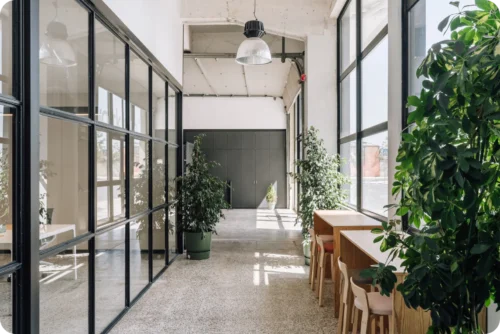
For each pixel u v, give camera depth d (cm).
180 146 704
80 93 321
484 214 151
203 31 954
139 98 475
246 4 701
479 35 151
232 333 365
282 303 446
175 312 418
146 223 502
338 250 422
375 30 504
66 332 301
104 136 363
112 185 381
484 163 143
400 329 249
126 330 370
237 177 1474
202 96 1470
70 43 309
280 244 798
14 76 230
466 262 145
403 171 176
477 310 152
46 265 279
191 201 660
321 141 624
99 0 339
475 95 139
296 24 707
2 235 225
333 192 604
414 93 387
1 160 225
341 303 354
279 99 1465
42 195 275
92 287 332
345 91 675
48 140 281
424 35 365
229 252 723
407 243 173
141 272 481
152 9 509
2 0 224
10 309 231
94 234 333
